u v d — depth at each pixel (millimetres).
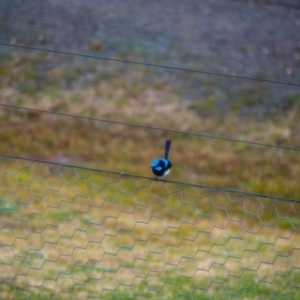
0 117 47625
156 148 44969
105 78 54219
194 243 27828
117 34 60375
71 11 63531
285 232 31969
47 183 34625
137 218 31281
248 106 51656
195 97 52281
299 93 53594
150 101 51500
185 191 36188
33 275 22266
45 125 47062
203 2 66688
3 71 54781
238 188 41031
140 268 23969
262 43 60250
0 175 34438
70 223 28844
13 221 27859
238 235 29734
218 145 45312
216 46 59438
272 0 67875
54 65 55812
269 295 22453
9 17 62156
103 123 47594
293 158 44250
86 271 23125
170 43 59500
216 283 23094
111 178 37312
